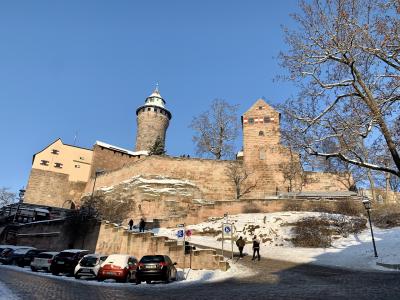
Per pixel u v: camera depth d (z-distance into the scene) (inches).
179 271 724.0
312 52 711.7
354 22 652.7
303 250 943.0
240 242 892.6
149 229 1380.4
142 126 3053.6
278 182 1753.2
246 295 407.2
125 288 543.8
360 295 368.8
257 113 1939.0
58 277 745.0
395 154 595.5
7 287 452.8
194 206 1505.9
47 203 2385.6
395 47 626.8
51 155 2529.5
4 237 1737.2
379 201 1491.1
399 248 767.1
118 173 2037.4
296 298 368.2
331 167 745.6
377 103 637.9
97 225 1163.9
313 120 681.0
